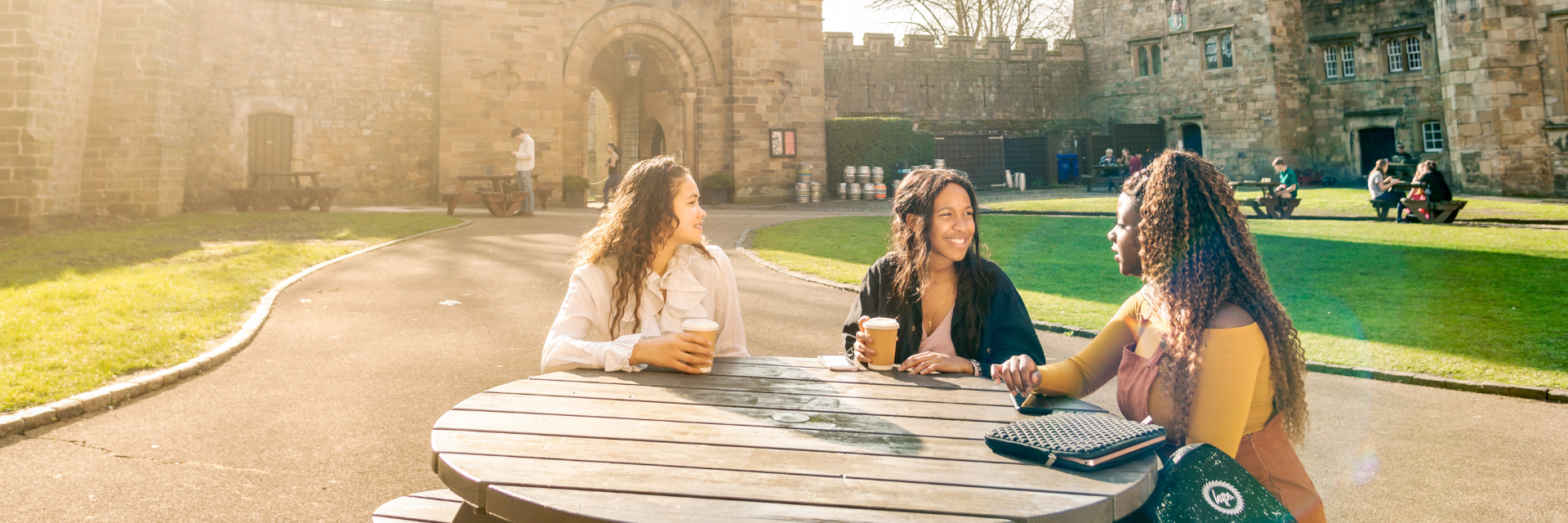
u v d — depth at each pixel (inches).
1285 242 521.3
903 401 89.9
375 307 307.9
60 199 603.8
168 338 237.3
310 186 784.9
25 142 565.9
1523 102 1027.3
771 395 91.7
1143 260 86.7
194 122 785.6
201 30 786.8
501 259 430.3
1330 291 353.4
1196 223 82.3
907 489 63.6
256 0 803.4
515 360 235.8
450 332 270.4
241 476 147.9
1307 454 164.9
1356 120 1284.4
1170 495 70.2
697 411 84.6
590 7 900.6
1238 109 1312.7
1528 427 178.7
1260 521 69.4
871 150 1055.6
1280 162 721.6
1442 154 1215.6
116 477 146.3
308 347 247.3
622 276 114.0
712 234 572.4
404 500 93.4
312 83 826.8
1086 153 1362.0
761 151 965.8
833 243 519.5
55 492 139.1
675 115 979.3
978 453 72.6
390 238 501.4
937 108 1358.3
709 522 57.3
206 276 343.9
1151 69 1406.3
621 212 115.4
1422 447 167.3
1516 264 409.1
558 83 863.7
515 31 846.5
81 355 213.6
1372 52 1269.7
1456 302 321.7
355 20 839.1
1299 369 82.5
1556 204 830.5
